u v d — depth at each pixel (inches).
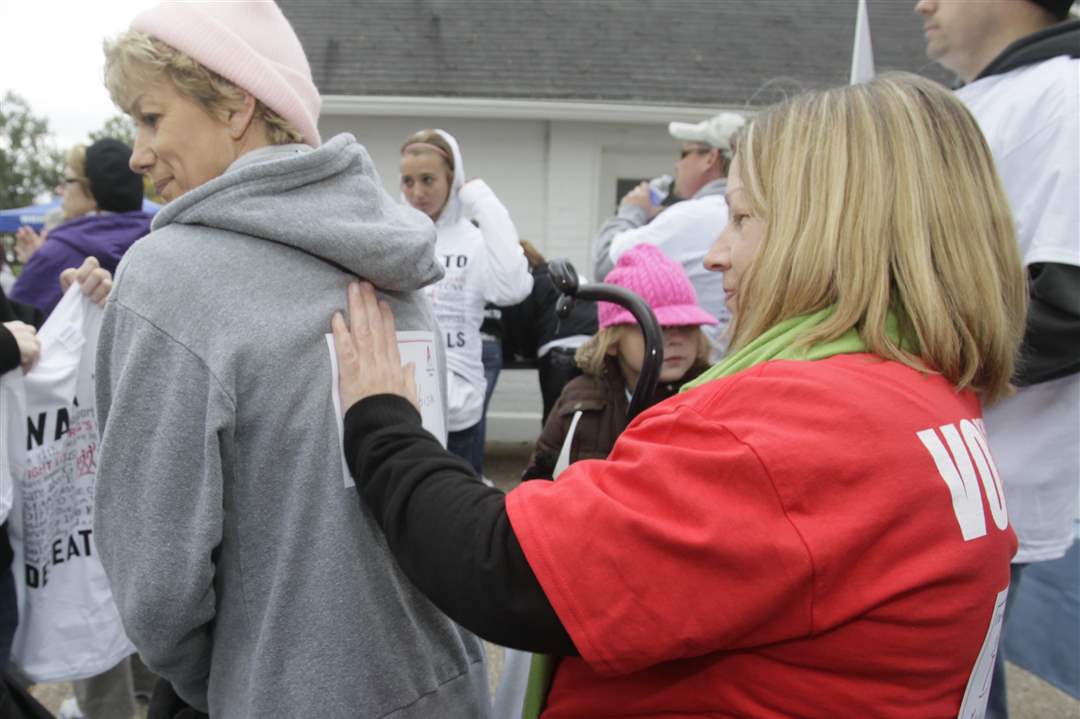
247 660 37.0
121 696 84.7
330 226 37.2
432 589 31.4
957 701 30.0
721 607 26.3
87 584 69.4
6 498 62.3
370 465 35.0
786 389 28.1
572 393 77.2
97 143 107.9
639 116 213.2
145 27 38.0
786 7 302.2
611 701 32.9
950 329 30.2
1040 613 84.0
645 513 27.3
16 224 288.7
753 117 36.8
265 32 40.3
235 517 36.4
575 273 55.3
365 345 37.8
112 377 36.7
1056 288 53.1
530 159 220.1
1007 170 58.3
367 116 217.0
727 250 37.9
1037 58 59.3
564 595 27.3
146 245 36.4
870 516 26.1
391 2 278.8
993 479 30.9
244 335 34.9
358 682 37.3
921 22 294.2
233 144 40.3
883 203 30.8
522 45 253.1
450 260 129.6
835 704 27.9
